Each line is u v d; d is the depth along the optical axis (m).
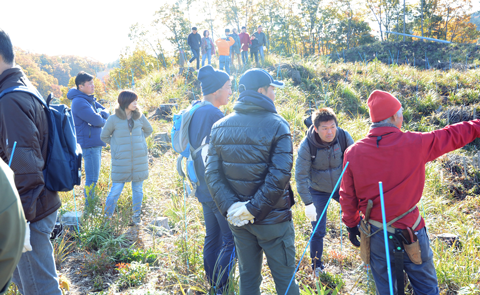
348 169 2.12
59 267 3.27
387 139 1.99
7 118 1.83
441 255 3.49
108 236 3.75
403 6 52.62
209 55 13.63
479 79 13.85
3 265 1.06
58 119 2.22
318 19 52.91
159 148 7.62
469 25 53.56
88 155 4.51
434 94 12.82
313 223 3.32
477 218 5.75
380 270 2.07
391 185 1.96
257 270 2.25
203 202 2.75
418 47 35.84
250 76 2.12
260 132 1.96
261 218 1.93
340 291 3.01
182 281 2.91
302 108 9.80
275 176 1.89
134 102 4.08
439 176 7.43
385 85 13.44
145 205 4.90
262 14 49.16
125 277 2.98
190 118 2.76
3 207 1.02
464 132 1.94
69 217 4.02
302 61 14.49
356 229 2.30
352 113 11.20
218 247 2.87
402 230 1.96
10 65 1.98
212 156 2.19
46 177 2.09
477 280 3.10
